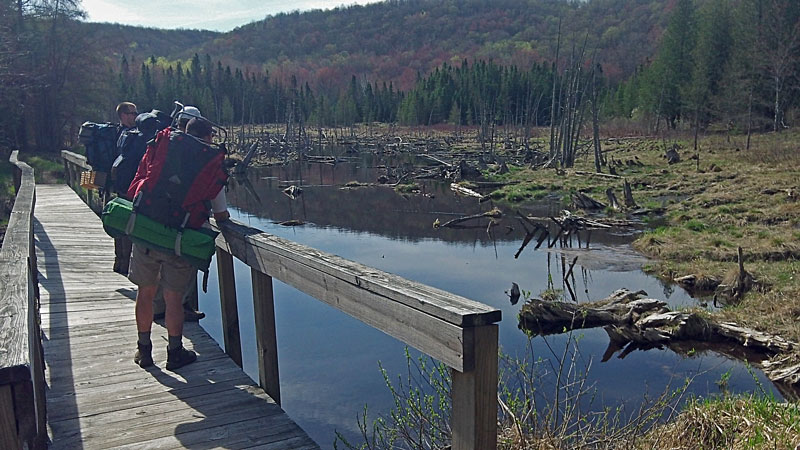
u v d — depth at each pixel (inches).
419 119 3218.5
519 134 2463.1
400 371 291.7
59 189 535.5
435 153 1913.1
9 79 1250.0
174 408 139.4
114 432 128.0
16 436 69.1
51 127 1461.6
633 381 301.0
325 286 116.3
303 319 383.2
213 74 3806.6
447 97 3248.0
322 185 1213.1
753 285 436.5
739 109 1727.4
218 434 127.7
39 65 1417.3
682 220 732.0
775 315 374.6
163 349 174.1
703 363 330.6
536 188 1071.6
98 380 153.9
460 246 667.4
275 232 756.0
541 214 859.4
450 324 81.0
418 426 170.4
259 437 127.0
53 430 128.5
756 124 1759.4
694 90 1866.4
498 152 1796.3
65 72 1483.8
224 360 167.8
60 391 147.5
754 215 678.5
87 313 205.9
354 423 237.9
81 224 368.2
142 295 156.6
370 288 100.7
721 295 445.4
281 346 335.3
